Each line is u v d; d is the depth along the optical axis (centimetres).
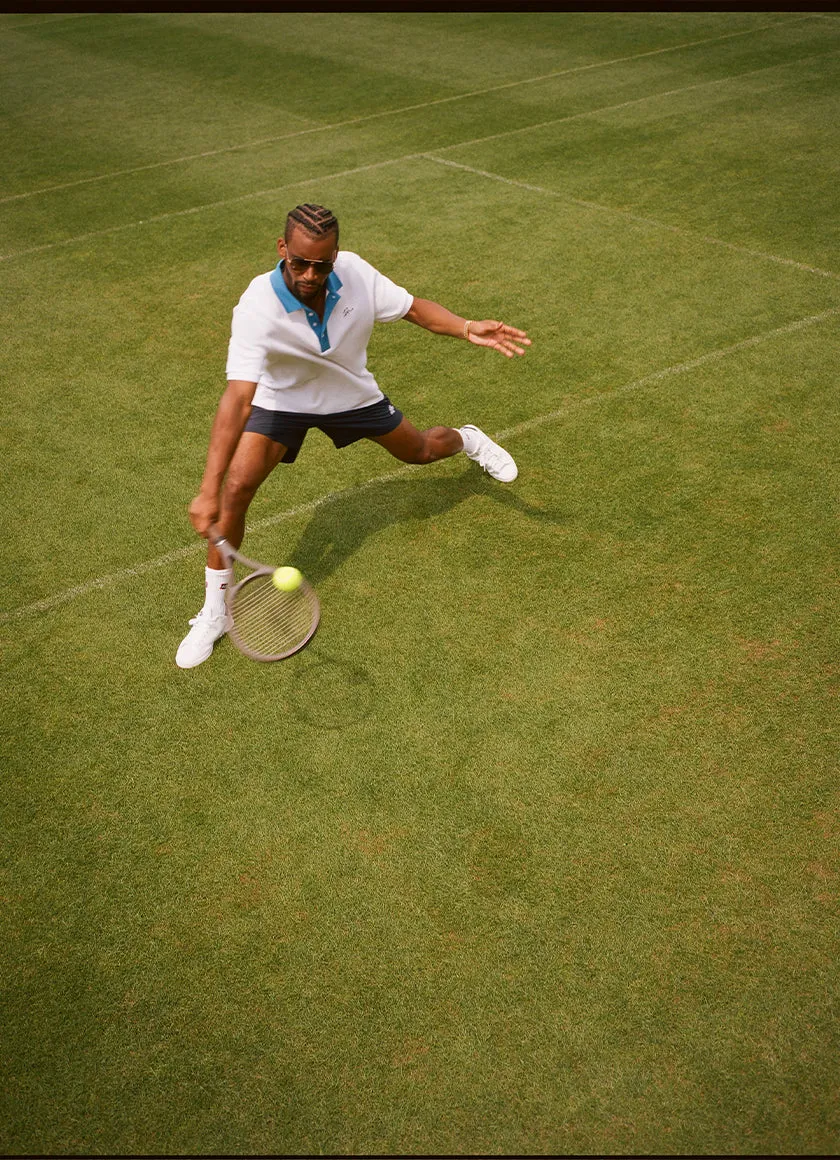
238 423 367
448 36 1588
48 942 322
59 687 418
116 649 437
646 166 979
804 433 562
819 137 1029
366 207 917
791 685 401
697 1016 293
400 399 618
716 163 974
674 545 481
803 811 351
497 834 350
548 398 610
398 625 442
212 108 1266
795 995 297
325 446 574
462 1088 280
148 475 555
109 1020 300
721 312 697
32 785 375
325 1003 302
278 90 1334
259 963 314
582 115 1152
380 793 367
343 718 398
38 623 452
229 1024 298
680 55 1395
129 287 786
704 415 583
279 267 377
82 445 585
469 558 480
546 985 304
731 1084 277
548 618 441
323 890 334
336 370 409
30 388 648
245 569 479
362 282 400
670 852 340
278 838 352
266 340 377
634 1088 278
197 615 448
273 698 409
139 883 339
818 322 678
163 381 651
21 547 500
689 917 320
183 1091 282
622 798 360
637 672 412
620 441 564
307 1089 282
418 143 1088
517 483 533
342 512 517
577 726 389
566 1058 286
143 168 1056
